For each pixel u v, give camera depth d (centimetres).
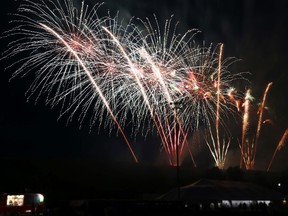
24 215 4741
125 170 6131
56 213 3797
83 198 5675
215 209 3466
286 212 3606
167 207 3481
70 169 6066
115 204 3634
